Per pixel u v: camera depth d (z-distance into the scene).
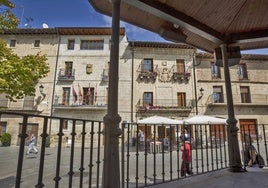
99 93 19.61
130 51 20.56
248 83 21.44
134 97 19.52
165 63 20.66
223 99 20.61
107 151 2.29
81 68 20.16
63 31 20.64
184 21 3.67
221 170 3.91
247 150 5.14
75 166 8.45
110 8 3.53
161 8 3.35
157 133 12.88
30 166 8.57
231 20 4.00
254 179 3.19
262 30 4.25
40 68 6.06
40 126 18.48
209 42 4.69
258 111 20.61
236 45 4.55
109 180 2.21
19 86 5.54
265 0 3.54
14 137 18.14
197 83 20.53
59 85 19.70
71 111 19.02
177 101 19.98
